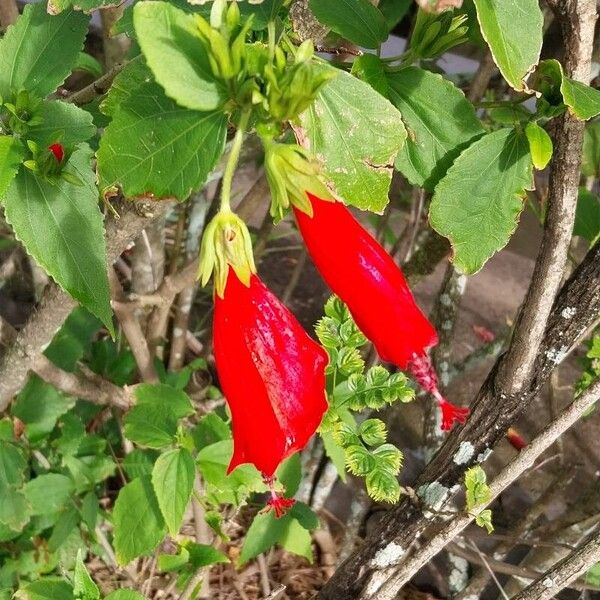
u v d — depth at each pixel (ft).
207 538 1.53
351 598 1.09
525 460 0.88
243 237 0.62
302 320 2.23
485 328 2.28
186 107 0.59
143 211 0.85
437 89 0.76
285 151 0.61
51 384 1.36
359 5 0.75
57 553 1.51
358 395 1.02
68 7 0.77
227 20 0.56
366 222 2.21
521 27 0.62
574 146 0.75
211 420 1.33
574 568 0.92
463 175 0.75
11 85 0.81
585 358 1.20
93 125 0.81
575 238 1.43
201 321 2.12
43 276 1.66
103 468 1.52
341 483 1.90
